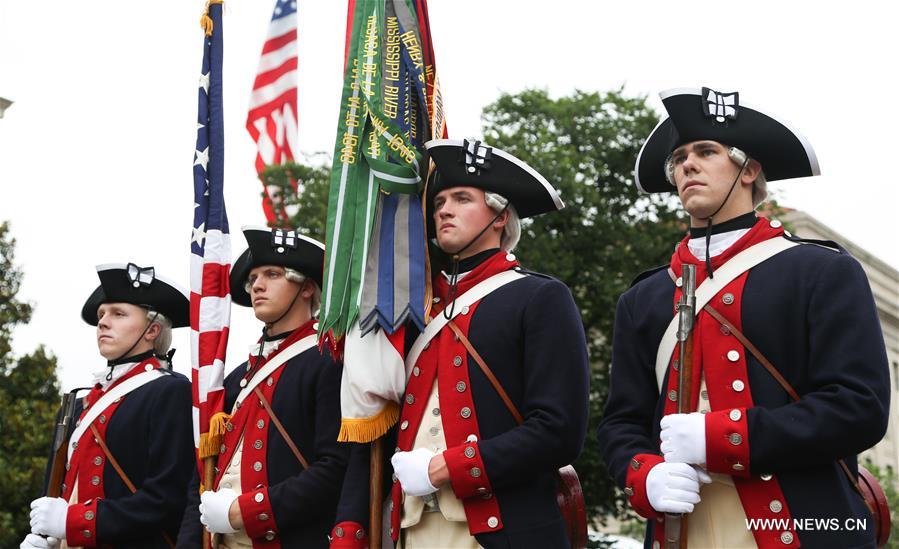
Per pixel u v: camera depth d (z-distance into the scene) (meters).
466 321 4.21
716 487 3.53
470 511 3.92
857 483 3.61
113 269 6.18
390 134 4.47
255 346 5.29
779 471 3.43
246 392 5.09
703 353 3.64
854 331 3.46
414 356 4.29
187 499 5.45
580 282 17.66
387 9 4.74
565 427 3.94
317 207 15.63
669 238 17.94
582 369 4.09
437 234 4.40
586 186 17.44
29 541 5.55
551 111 18.67
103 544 5.53
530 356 4.08
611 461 3.76
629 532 22.89
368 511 4.27
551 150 17.80
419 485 3.88
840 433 3.32
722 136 3.77
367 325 4.27
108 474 5.79
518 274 4.32
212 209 5.48
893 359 21.77
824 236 22.38
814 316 3.53
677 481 3.38
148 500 5.56
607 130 18.44
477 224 4.36
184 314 6.38
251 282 5.36
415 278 4.32
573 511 4.20
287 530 4.65
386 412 4.30
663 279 3.96
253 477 4.86
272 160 7.03
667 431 3.44
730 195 3.79
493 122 19.08
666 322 3.82
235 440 5.00
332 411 4.80
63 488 5.88
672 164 4.04
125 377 6.07
